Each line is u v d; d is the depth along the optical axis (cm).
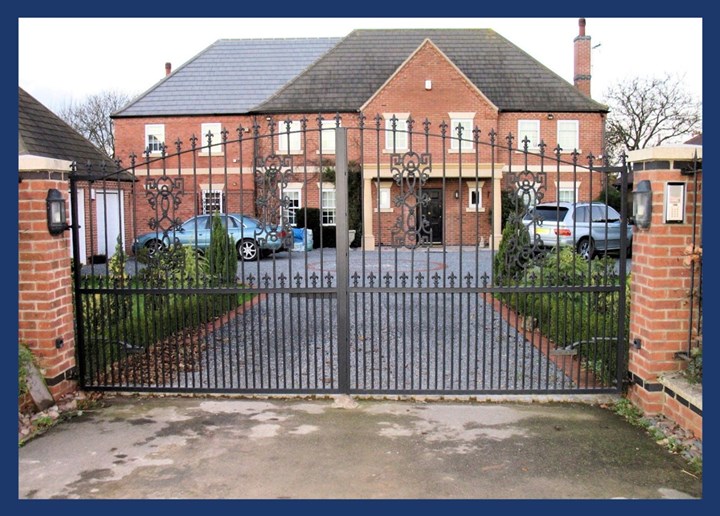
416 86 2030
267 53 2473
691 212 456
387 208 2000
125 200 1728
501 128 2136
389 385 513
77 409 490
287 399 514
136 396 522
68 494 351
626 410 477
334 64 2253
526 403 502
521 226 524
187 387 521
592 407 491
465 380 564
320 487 358
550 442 421
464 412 482
